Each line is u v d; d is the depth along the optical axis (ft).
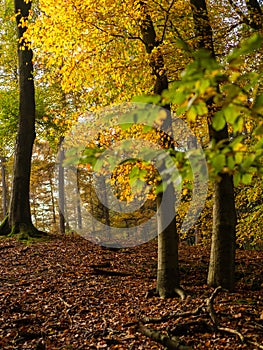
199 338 20.45
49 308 25.36
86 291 28.84
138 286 30.30
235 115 7.79
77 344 20.44
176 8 27.73
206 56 7.04
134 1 25.98
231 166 8.61
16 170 47.32
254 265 38.32
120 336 21.20
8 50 61.31
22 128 47.85
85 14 26.32
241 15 28.68
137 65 26.32
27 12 47.70
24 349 19.70
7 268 34.76
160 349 19.67
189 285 30.63
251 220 36.06
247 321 22.29
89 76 28.19
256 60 25.61
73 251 40.88
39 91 63.00
